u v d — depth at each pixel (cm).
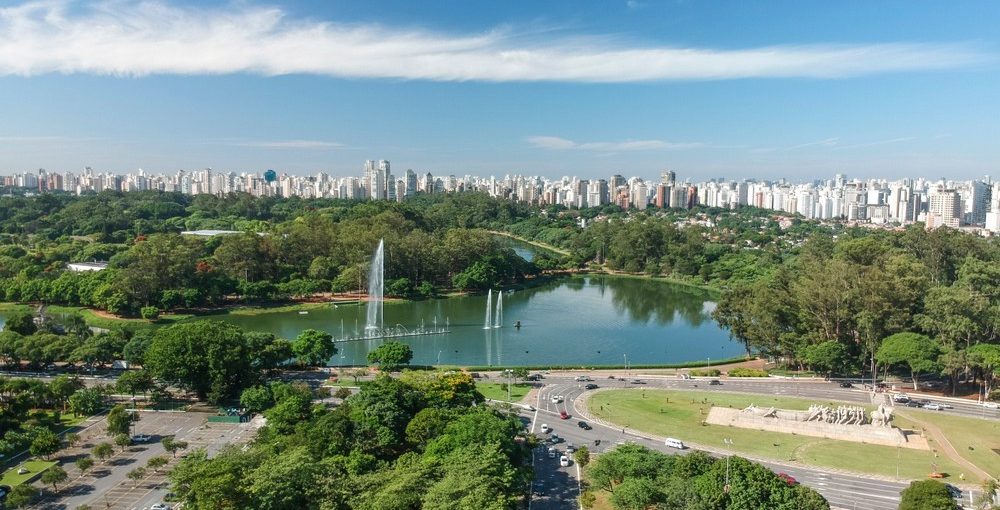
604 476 12094
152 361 17538
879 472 13950
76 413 16588
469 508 9388
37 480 13225
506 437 12750
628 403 18512
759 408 17200
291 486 10412
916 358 19288
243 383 18250
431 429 13638
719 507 10738
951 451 15112
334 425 13612
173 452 14138
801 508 10606
